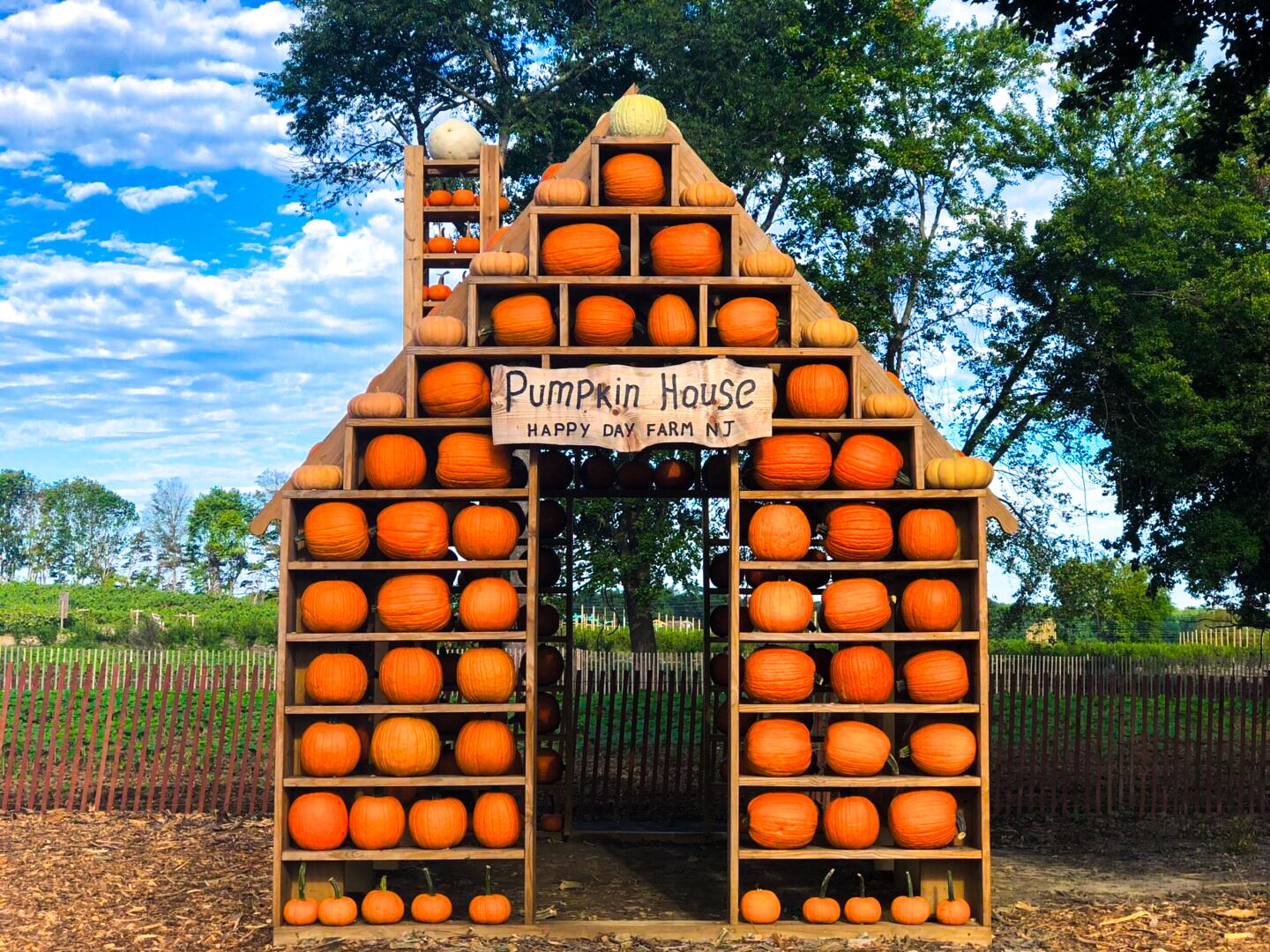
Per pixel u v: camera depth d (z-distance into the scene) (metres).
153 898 8.54
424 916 7.64
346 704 7.71
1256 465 21.92
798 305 8.09
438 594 7.72
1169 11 11.44
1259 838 11.62
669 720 12.41
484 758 7.76
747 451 9.30
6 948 7.34
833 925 7.61
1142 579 38.88
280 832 7.55
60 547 104.44
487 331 7.98
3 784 12.23
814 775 7.86
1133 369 21.36
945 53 25.58
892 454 7.95
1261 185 23.16
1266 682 13.01
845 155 24.80
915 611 7.82
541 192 7.94
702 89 24.61
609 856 10.12
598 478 10.09
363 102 28.41
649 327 7.94
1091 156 23.47
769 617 7.77
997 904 8.66
